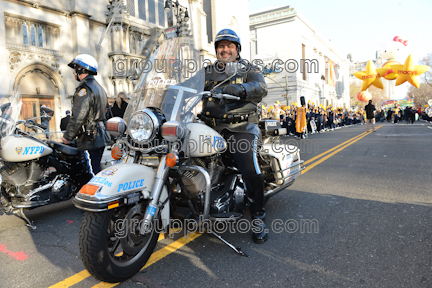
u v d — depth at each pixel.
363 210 3.42
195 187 2.38
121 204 1.91
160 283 2.05
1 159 3.06
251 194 2.67
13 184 3.17
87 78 3.44
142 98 2.33
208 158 2.47
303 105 14.42
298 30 36.75
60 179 3.40
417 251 2.40
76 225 3.32
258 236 2.63
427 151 7.76
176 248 2.59
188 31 17.77
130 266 2.06
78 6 12.35
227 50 2.77
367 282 1.99
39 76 11.58
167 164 2.06
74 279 2.14
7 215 3.75
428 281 1.98
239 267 2.24
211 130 2.43
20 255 2.55
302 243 2.62
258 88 2.52
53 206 4.15
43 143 3.26
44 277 2.17
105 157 4.66
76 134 3.34
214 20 24.27
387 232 2.79
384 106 61.66
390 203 3.63
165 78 2.35
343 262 2.27
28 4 11.01
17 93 3.29
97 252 1.85
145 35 15.09
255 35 38.91
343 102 59.88
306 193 4.21
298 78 34.12
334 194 4.12
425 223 2.96
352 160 6.87
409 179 4.77
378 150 8.45
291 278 2.07
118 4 13.73
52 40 11.95
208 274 2.15
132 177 1.99
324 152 8.42
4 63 10.30
